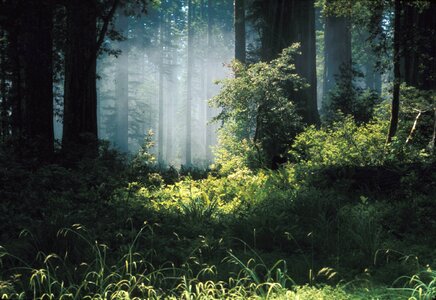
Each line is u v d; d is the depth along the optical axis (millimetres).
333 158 13070
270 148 16594
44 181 9320
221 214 8625
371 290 4918
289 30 23266
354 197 9969
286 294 4645
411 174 9867
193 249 6344
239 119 17266
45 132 17203
